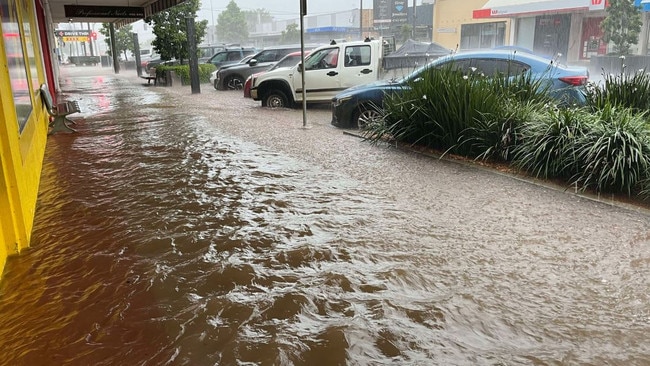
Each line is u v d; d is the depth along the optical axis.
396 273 3.53
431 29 40.50
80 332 2.85
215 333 2.81
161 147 8.05
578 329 2.87
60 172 6.50
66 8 18.33
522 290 3.31
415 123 7.69
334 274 3.51
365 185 5.82
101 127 10.21
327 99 12.81
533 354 2.64
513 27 27.70
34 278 3.50
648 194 5.07
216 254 3.87
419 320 2.95
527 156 6.11
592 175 5.47
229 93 18.27
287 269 3.61
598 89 7.27
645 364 2.56
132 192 5.54
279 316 2.99
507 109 6.70
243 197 5.34
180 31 23.33
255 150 7.79
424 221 4.60
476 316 3.00
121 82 25.58
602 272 3.56
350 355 2.62
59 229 4.43
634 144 5.27
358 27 59.72
